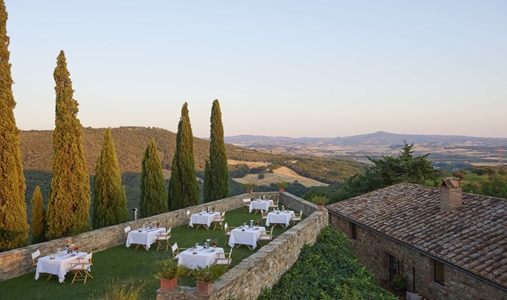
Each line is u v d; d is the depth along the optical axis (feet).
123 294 30.14
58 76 47.83
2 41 41.37
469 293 39.40
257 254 38.09
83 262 36.65
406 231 51.57
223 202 75.61
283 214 61.26
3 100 40.86
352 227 66.44
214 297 28.58
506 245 40.32
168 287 28.76
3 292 33.81
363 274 49.98
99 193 59.41
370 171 114.62
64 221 47.26
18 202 41.70
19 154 42.63
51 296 32.96
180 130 79.82
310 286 41.63
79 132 49.08
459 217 50.88
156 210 68.90
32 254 38.19
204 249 39.78
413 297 45.65
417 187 69.92
